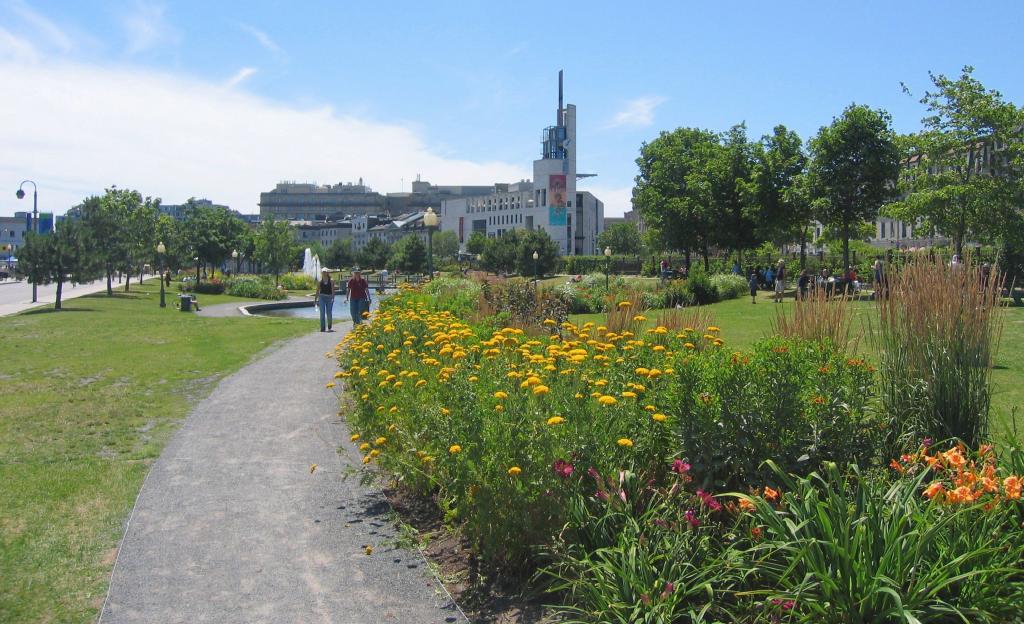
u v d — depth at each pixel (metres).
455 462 4.68
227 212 63.53
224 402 10.23
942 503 3.78
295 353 15.49
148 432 8.49
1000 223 23.03
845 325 7.57
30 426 8.73
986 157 25.12
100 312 27.67
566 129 135.00
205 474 6.86
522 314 16.12
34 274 28.72
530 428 4.48
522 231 86.88
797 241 50.22
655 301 29.72
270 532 5.44
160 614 4.23
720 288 33.53
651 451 4.75
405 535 5.14
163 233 56.50
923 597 3.23
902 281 5.69
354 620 4.16
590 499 4.28
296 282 61.41
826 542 3.40
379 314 13.98
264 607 4.31
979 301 5.42
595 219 148.62
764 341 5.48
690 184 45.38
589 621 3.63
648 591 3.55
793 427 4.61
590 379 5.51
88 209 40.84
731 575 3.74
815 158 33.56
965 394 5.27
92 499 6.14
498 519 4.37
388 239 167.62
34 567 4.81
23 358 14.59
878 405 5.48
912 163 32.53
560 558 4.11
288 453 7.58
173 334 19.52
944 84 24.88
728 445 4.51
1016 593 3.31
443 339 7.75
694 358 5.04
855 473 4.42
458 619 4.15
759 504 3.79
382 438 5.64
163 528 5.52
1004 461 4.37
